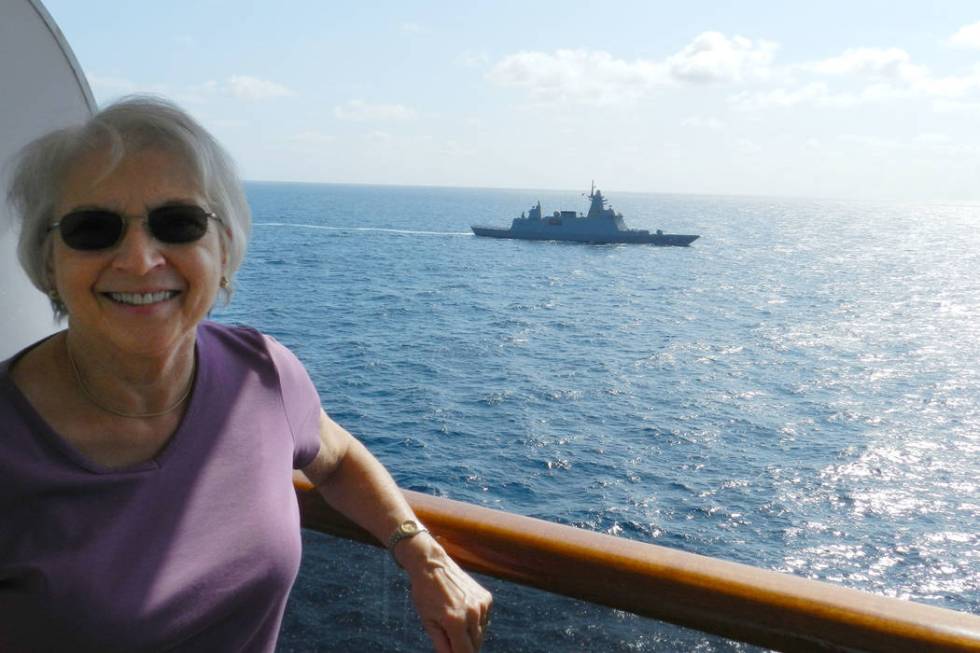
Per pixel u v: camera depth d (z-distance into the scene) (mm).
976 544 20609
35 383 1001
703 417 32344
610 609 1152
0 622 931
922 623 958
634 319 55562
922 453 28859
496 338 46625
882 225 183500
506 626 1211
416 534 1216
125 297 992
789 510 22688
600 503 22719
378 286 64625
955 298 70500
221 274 1103
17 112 1644
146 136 994
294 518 1113
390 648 1325
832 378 40750
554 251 92875
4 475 917
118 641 938
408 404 31516
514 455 26172
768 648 1050
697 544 20422
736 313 59969
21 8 1624
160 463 1009
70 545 932
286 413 1150
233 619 1046
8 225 1627
